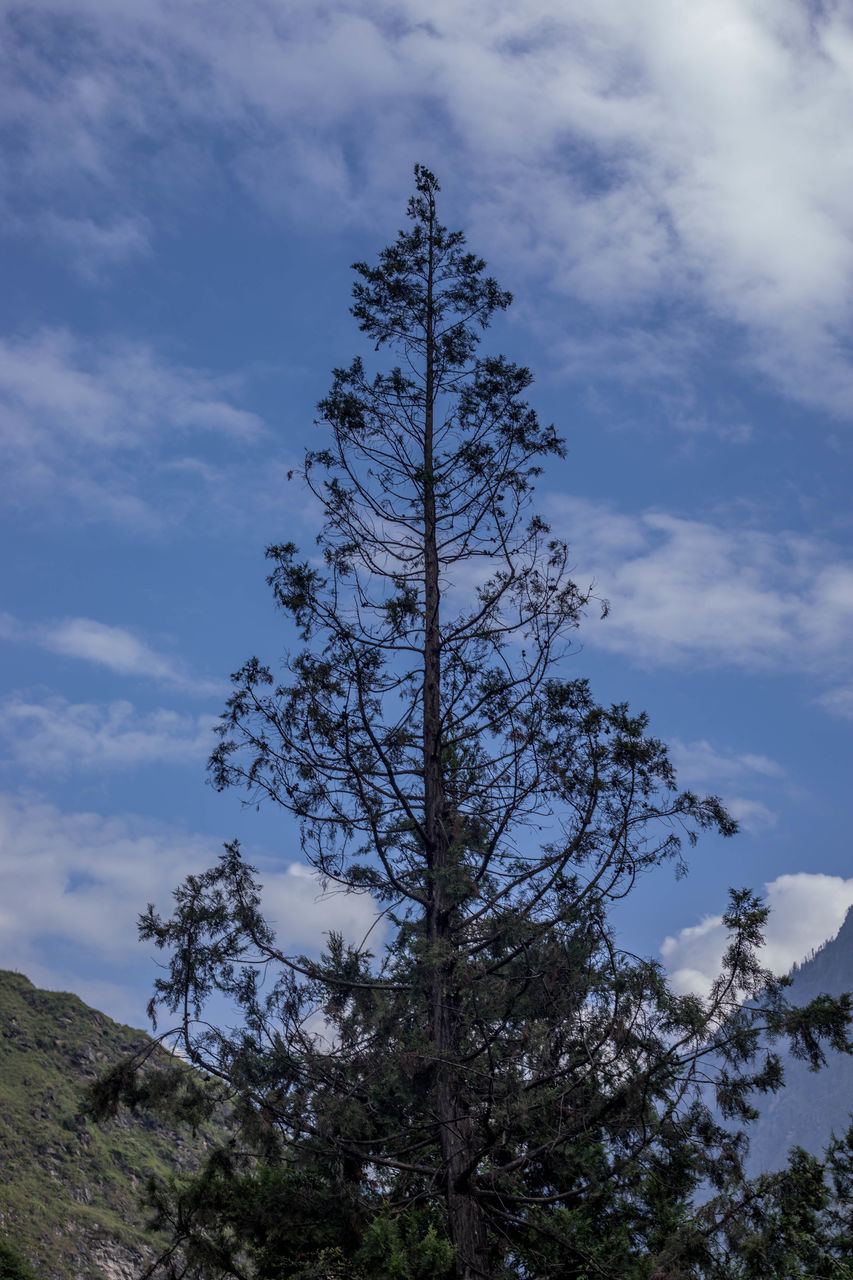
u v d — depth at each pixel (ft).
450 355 58.80
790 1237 34.45
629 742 41.65
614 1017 36.60
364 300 59.88
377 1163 40.68
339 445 54.65
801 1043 35.58
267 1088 40.75
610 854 41.63
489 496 54.95
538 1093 37.37
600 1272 35.29
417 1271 34.19
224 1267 39.75
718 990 37.11
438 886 45.34
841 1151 45.65
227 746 47.55
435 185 62.39
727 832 41.55
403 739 49.85
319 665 48.24
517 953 42.16
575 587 49.14
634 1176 39.68
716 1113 37.40
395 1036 44.42
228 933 42.14
